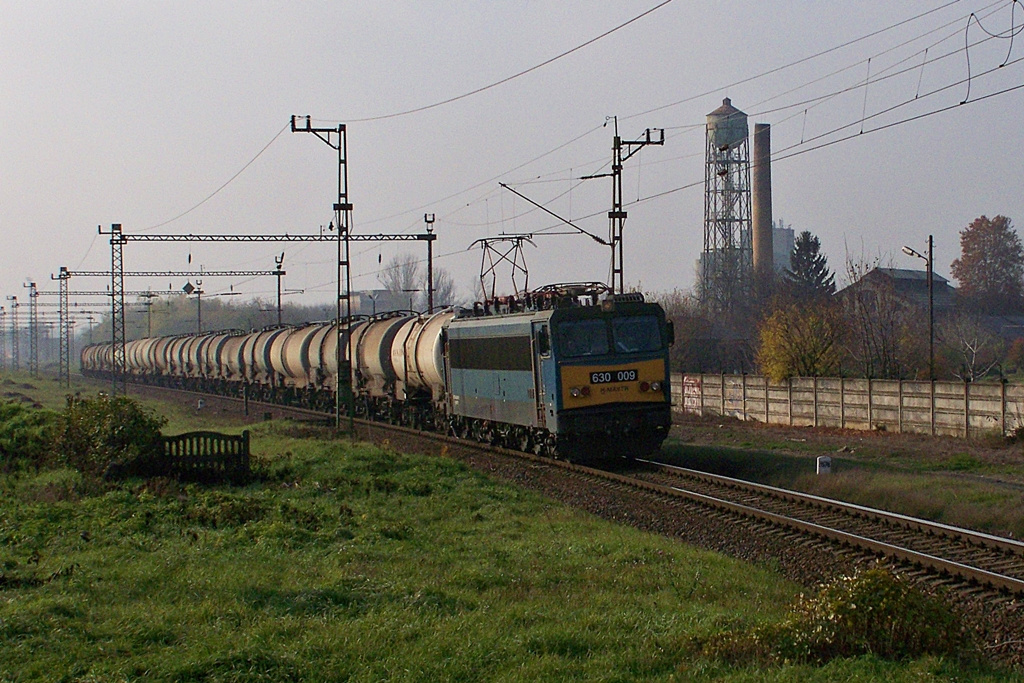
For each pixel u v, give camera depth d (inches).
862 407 1927.9
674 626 546.6
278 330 2999.5
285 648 493.7
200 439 1180.5
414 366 1948.8
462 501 1053.8
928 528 823.1
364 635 520.7
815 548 786.8
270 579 645.3
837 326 2566.4
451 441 1756.9
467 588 649.6
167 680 445.4
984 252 4980.3
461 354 1679.4
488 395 1555.1
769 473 1258.0
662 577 690.2
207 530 836.6
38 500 960.3
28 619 524.1
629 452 1330.0
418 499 1058.7
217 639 507.8
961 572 676.1
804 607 533.0
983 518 886.4
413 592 619.5
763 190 4576.8
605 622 557.6
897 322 2827.3
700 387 2511.1
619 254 2156.7
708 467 1378.0
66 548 741.3
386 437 1936.5
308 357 2618.1
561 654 502.9
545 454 1418.6
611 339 1298.0
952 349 3006.9
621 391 1289.4
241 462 1169.4
